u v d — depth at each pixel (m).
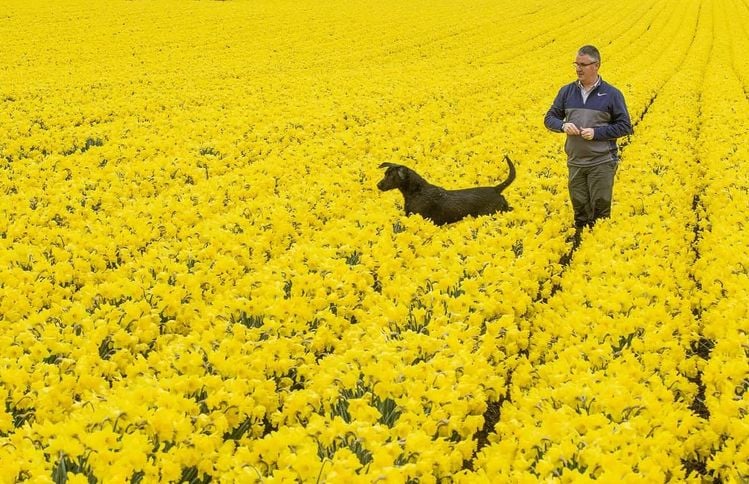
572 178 9.33
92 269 7.88
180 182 12.23
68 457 3.69
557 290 7.73
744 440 4.10
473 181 12.13
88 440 3.67
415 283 7.03
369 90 22.62
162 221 9.62
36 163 13.23
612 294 6.48
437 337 5.58
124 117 18.56
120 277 7.41
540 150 14.44
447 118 18.25
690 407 5.50
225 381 4.71
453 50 37.19
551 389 4.73
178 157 13.35
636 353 5.52
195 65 29.61
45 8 42.53
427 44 38.94
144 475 3.69
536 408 4.52
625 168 12.73
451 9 54.16
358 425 4.04
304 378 5.55
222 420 4.23
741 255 7.42
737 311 5.96
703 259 8.05
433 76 26.78
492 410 5.62
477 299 6.41
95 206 10.53
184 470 4.00
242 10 47.81
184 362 4.96
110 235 8.86
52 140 14.98
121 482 3.42
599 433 3.97
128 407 4.00
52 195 10.44
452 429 4.31
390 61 33.44
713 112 18.38
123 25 39.25
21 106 18.58
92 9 43.50
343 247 8.01
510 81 25.67
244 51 34.28
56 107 18.47
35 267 7.26
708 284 7.21
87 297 6.46
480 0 62.06
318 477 3.58
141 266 7.59
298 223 9.65
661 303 6.48
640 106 19.45
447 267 7.58
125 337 5.66
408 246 8.70
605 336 5.73
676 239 8.89
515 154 13.92
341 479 3.50
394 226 9.38
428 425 4.19
